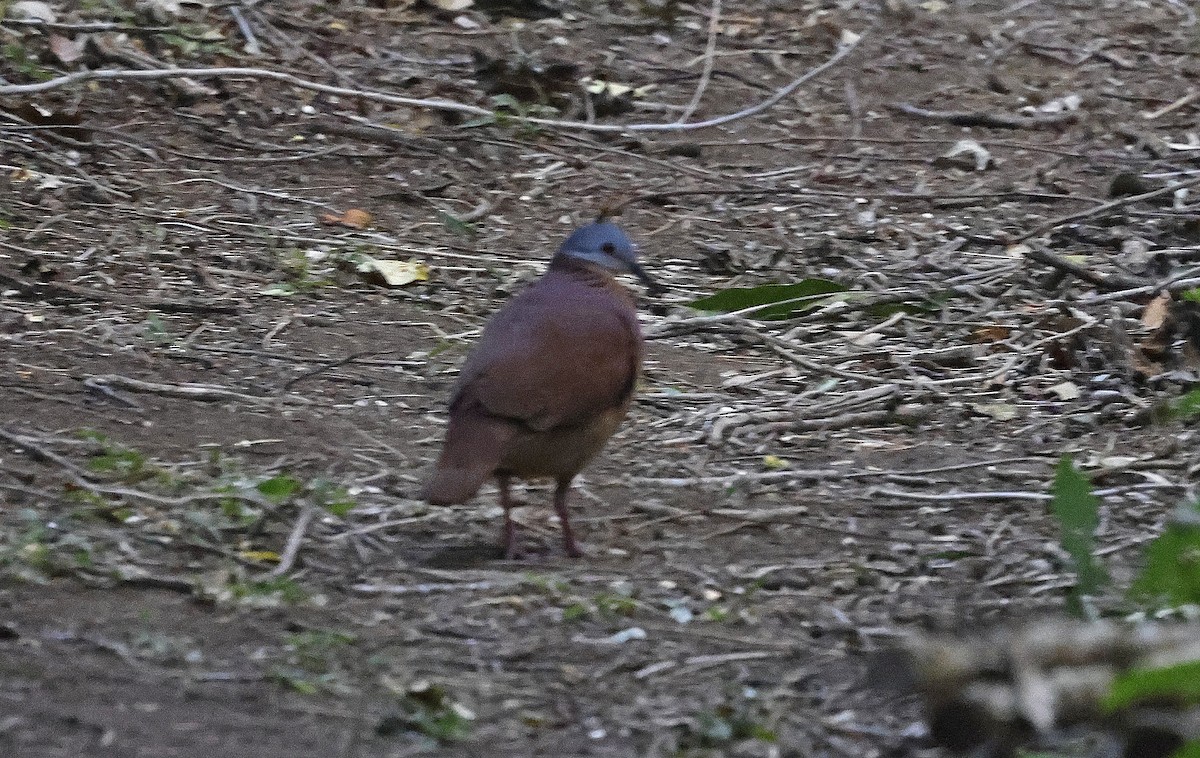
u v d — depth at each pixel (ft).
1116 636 20.21
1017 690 19.97
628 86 60.49
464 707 22.91
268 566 27.66
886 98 62.85
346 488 31.73
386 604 26.68
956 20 70.03
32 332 39.11
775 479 33.35
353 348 40.40
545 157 55.31
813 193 54.29
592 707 23.32
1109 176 57.00
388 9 64.39
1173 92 64.95
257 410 35.73
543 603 26.99
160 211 48.47
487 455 27.22
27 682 22.44
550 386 27.78
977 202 54.19
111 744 20.79
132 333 39.58
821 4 69.97
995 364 41.04
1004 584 28.27
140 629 24.67
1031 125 61.16
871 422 37.35
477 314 43.60
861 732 22.77
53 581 26.23
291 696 22.90
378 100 52.80
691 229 51.39
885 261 48.88
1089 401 38.45
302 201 50.55
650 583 28.14
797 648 25.52
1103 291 45.03
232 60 58.65
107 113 54.60
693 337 43.11
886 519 31.71
